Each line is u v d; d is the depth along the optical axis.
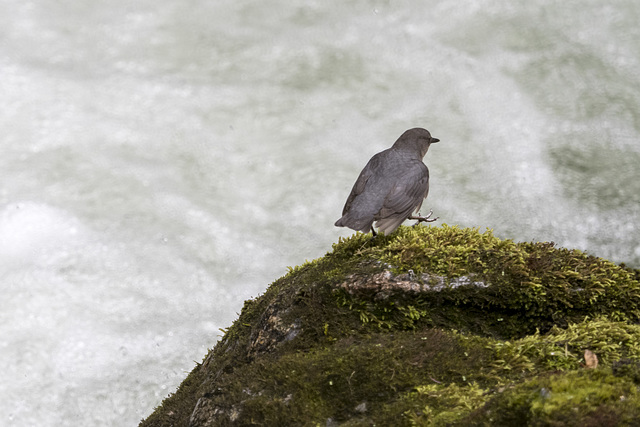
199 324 11.70
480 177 14.73
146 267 12.45
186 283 12.32
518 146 15.32
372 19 18.73
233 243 13.13
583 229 13.77
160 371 10.91
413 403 4.43
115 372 10.86
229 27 18.45
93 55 17.50
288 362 5.02
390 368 4.79
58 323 11.46
